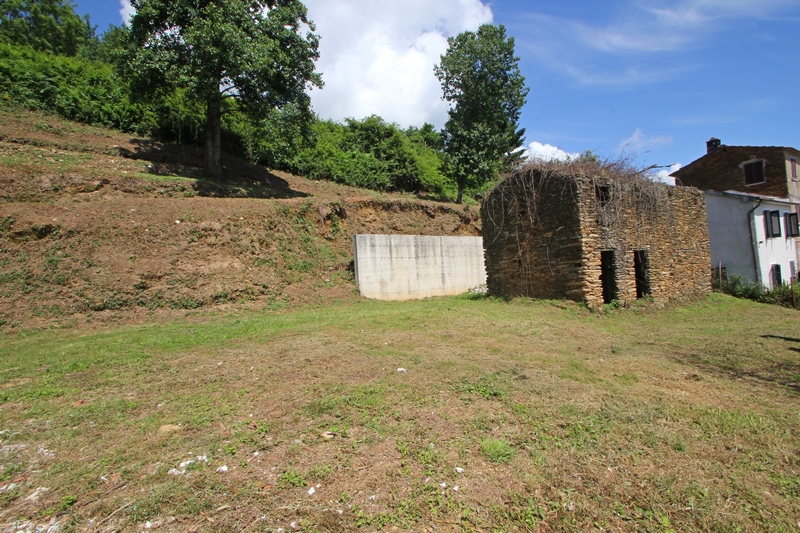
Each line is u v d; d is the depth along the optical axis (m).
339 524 2.71
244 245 13.50
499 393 4.86
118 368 5.98
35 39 28.86
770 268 18.36
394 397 4.77
